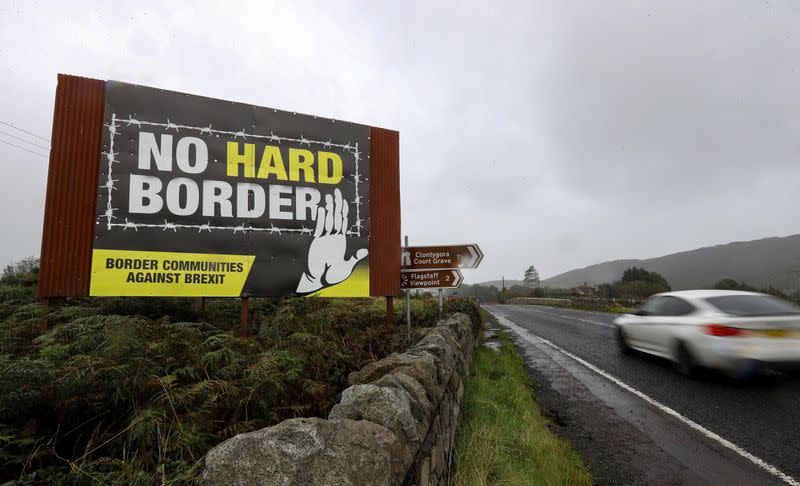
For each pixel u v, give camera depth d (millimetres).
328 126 7000
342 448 1622
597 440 4570
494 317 24562
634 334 9094
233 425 2412
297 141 6719
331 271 6754
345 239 6926
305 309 5211
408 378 2785
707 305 7105
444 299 14047
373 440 1819
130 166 5652
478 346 10375
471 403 4934
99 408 2320
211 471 1452
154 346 2949
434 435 2871
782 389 6035
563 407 5812
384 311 8953
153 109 5836
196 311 6242
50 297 5168
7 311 5363
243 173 6270
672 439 4504
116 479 1812
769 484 3469
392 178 7527
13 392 2061
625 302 30672
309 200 6699
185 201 5879
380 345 5527
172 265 5730
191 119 6023
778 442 4273
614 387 6777
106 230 5453
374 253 7180
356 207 7086
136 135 5723
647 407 5645
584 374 7824
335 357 4105
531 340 12820
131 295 5512
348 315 6520
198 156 6012
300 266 6527
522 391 6000
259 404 2695
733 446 4230
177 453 2094
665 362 8375
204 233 5938
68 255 5293
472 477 3199
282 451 1466
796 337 6055
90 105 5574
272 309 7191
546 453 3879
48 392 2199
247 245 6184
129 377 2375
